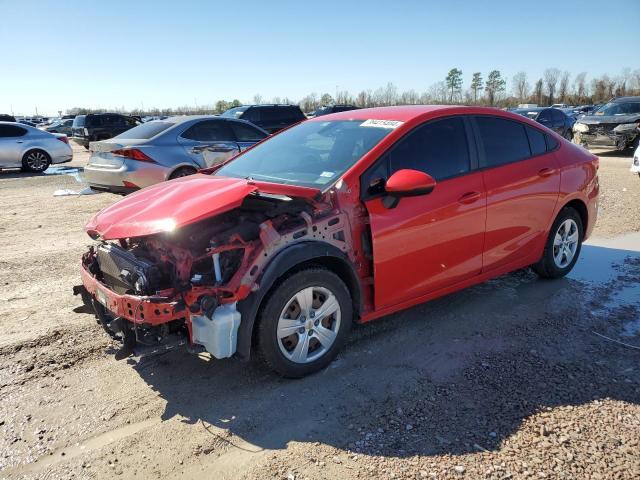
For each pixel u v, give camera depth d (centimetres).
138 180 840
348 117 446
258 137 1009
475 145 424
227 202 312
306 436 287
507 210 436
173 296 299
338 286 346
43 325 431
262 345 321
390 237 359
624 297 477
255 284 307
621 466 256
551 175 475
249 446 280
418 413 304
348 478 254
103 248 354
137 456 274
